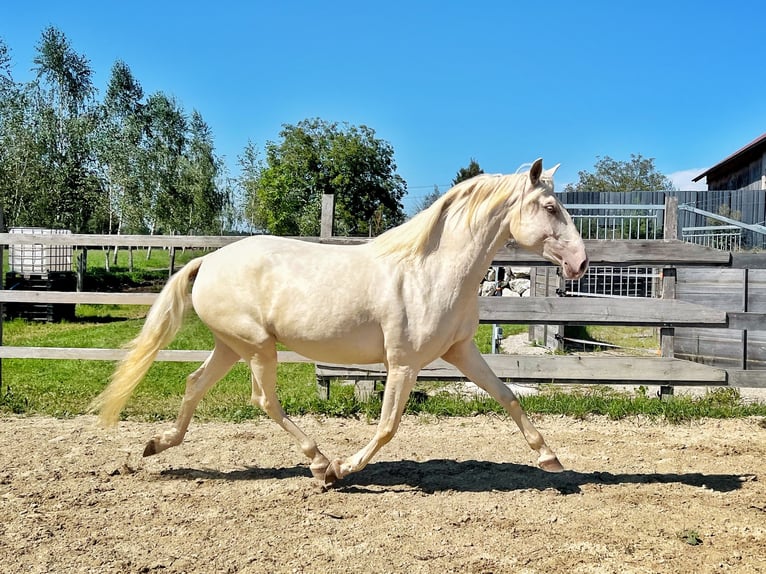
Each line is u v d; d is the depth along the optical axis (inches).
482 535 140.2
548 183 162.6
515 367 267.0
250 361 168.1
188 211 1347.2
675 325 266.2
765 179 952.3
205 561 126.3
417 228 158.7
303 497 162.4
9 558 125.9
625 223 486.9
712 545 135.9
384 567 124.7
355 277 157.1
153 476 177.6
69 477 175.9
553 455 169.5
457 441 220.1
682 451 210.2
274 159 1392.7
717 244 667.4
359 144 1400.1
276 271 160.2
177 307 172.9
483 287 574.9
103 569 122.3
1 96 1019.3
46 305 607.5
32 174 1029.8
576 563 127.0
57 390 289.1
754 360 351.9
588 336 530.9
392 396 158.4
